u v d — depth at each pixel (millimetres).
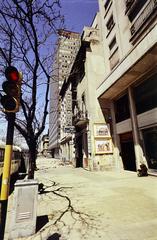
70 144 26062
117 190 6898
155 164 10016
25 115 6562
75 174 12969
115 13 15172
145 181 8445
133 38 12008
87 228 3646
